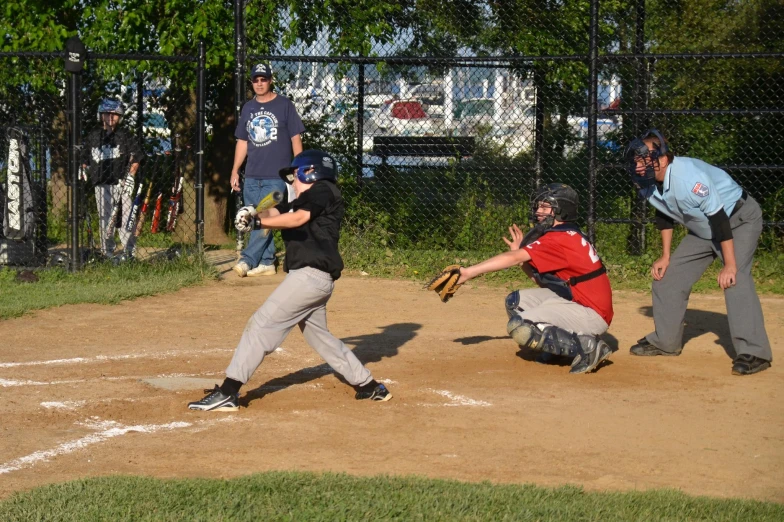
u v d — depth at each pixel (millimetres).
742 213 11203
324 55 20000
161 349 12172
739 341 11281
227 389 9320
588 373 11078
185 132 22891
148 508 6492
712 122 20188
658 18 20812
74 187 17547
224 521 6301
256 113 17422
